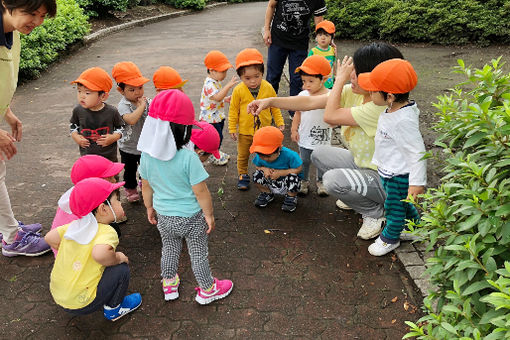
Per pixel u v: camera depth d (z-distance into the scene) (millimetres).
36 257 3420
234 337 2641
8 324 2771
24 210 4094
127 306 2807
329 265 3246
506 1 9688
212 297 2887
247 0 25906
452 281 1989
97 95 3361
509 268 1457
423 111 6043
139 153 3838
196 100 7184
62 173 4848
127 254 3414
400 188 3021
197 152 3068
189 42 12062
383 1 10734
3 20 2410
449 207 1953
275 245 3492
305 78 3805
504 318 1435
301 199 4176
